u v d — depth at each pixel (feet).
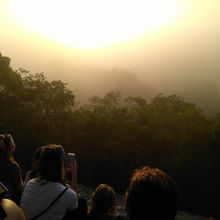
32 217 11.80
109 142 217.15
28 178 15.76
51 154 12.56
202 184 199.62
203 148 199.62
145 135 208.33
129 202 6.67
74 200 12.33
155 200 6.34
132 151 216.74
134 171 7.39
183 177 201.46
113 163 225.97
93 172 231.71
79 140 226.79
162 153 209.05
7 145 16.47
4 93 223.71
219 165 195.93
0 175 15.49
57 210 11.85
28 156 224.94
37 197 12.01
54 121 237.04
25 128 225.35
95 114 230.27
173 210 6.42
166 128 216.74
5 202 5.27
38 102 236.84
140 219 6.36
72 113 236.63
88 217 14.02
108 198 14.40
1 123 221.66
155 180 6.59
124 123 220.64
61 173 12.71
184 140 201.36
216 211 195.00
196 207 199.21
